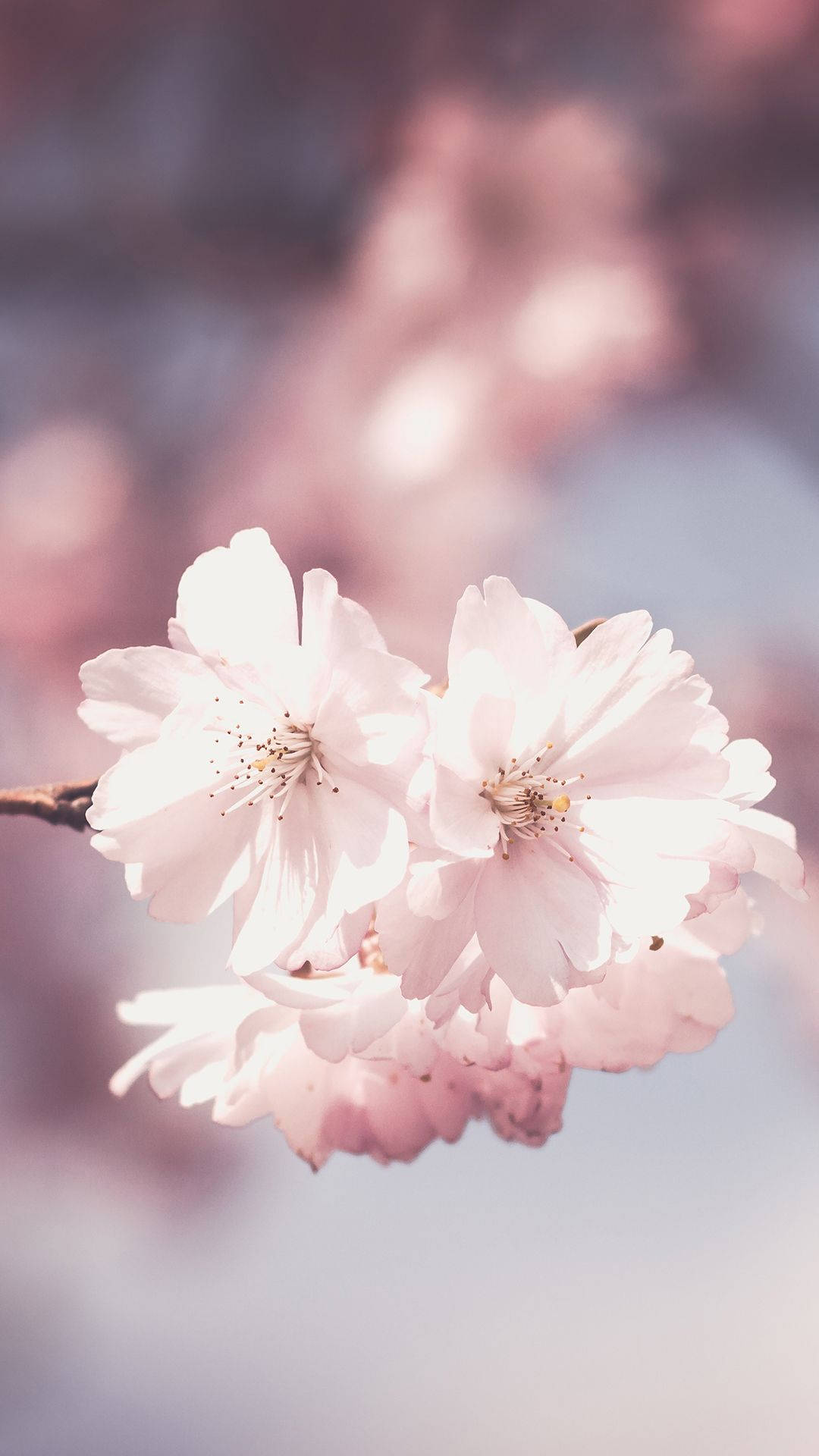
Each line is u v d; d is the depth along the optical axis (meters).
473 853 0.40
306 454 0.59
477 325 0.55
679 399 0.55
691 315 0.53
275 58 0.54
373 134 0.55
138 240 0.57
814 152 0.52
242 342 0.59
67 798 0.42
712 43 0.52
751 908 0.43
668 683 0.41
